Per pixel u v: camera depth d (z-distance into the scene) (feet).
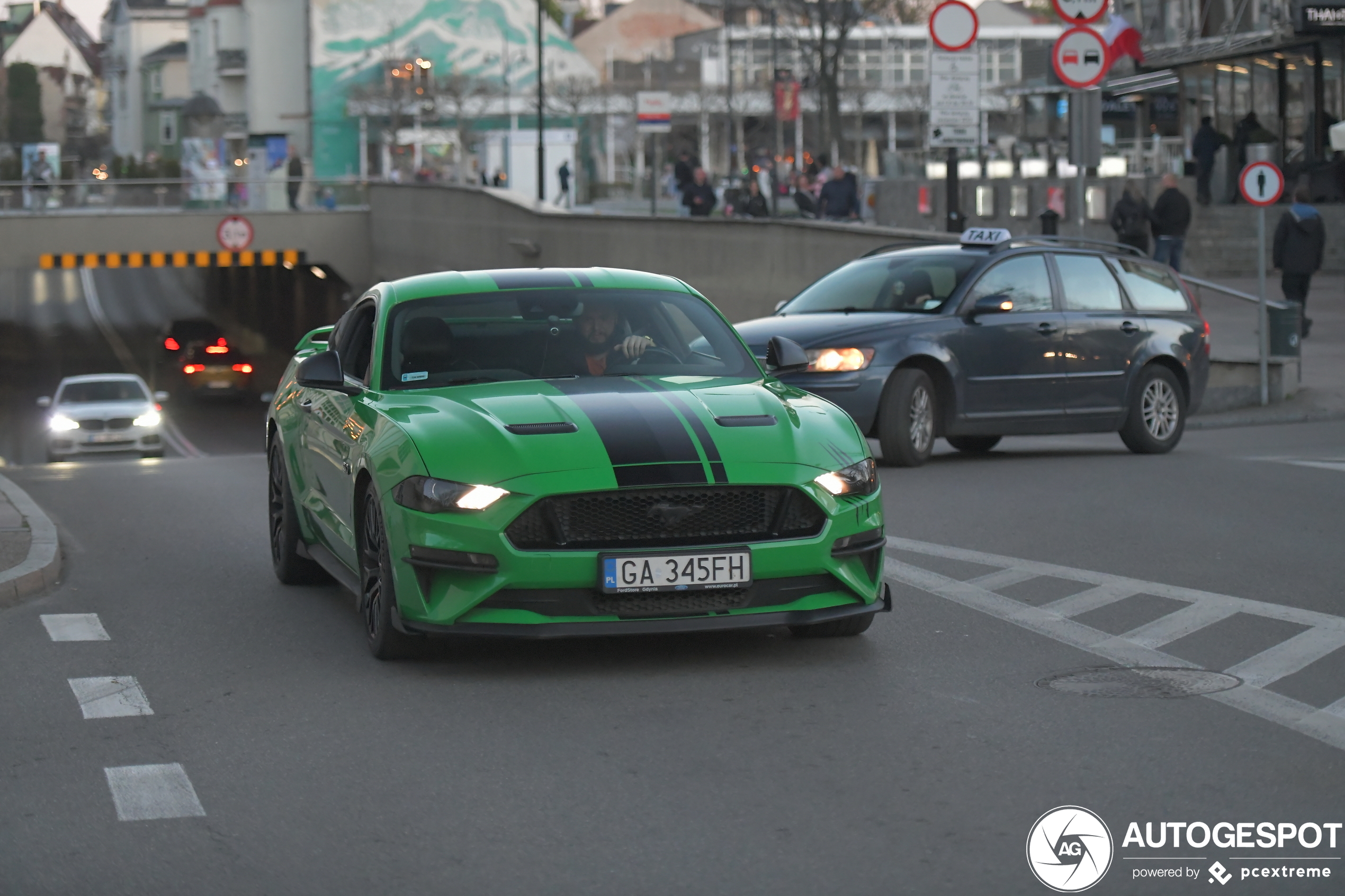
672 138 276.00
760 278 89.71
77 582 29.94
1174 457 45.96
